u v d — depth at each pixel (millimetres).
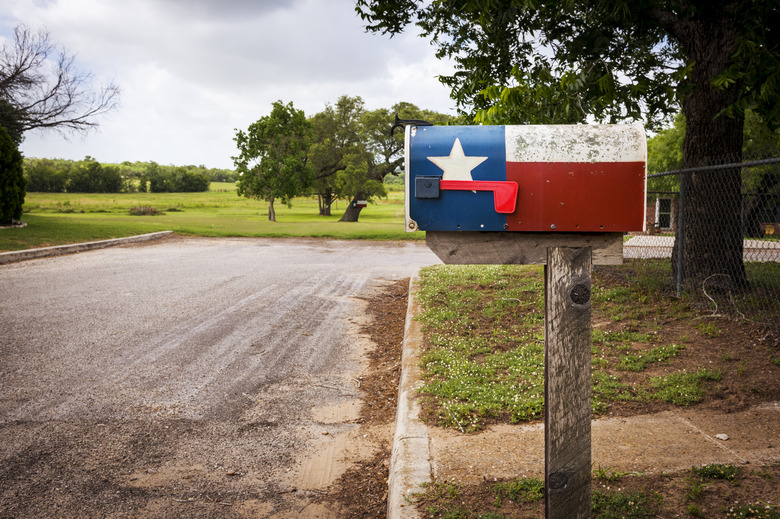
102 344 6906
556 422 2180
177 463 3908
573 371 2180
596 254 2260
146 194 138750
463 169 2195
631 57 7742
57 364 6059
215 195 138875
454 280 10648
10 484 3531
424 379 5043
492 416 4129
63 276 12367
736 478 3043
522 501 2906
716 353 5352
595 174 2188
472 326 7082
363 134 56781
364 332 8039
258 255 18312
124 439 4262
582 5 7402
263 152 50219
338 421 4762
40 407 4844
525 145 2203
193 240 23969
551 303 2160
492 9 7602
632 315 6926
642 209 2197
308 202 119438
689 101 7637
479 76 8992
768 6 6180
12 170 21375
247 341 7336
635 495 2891
